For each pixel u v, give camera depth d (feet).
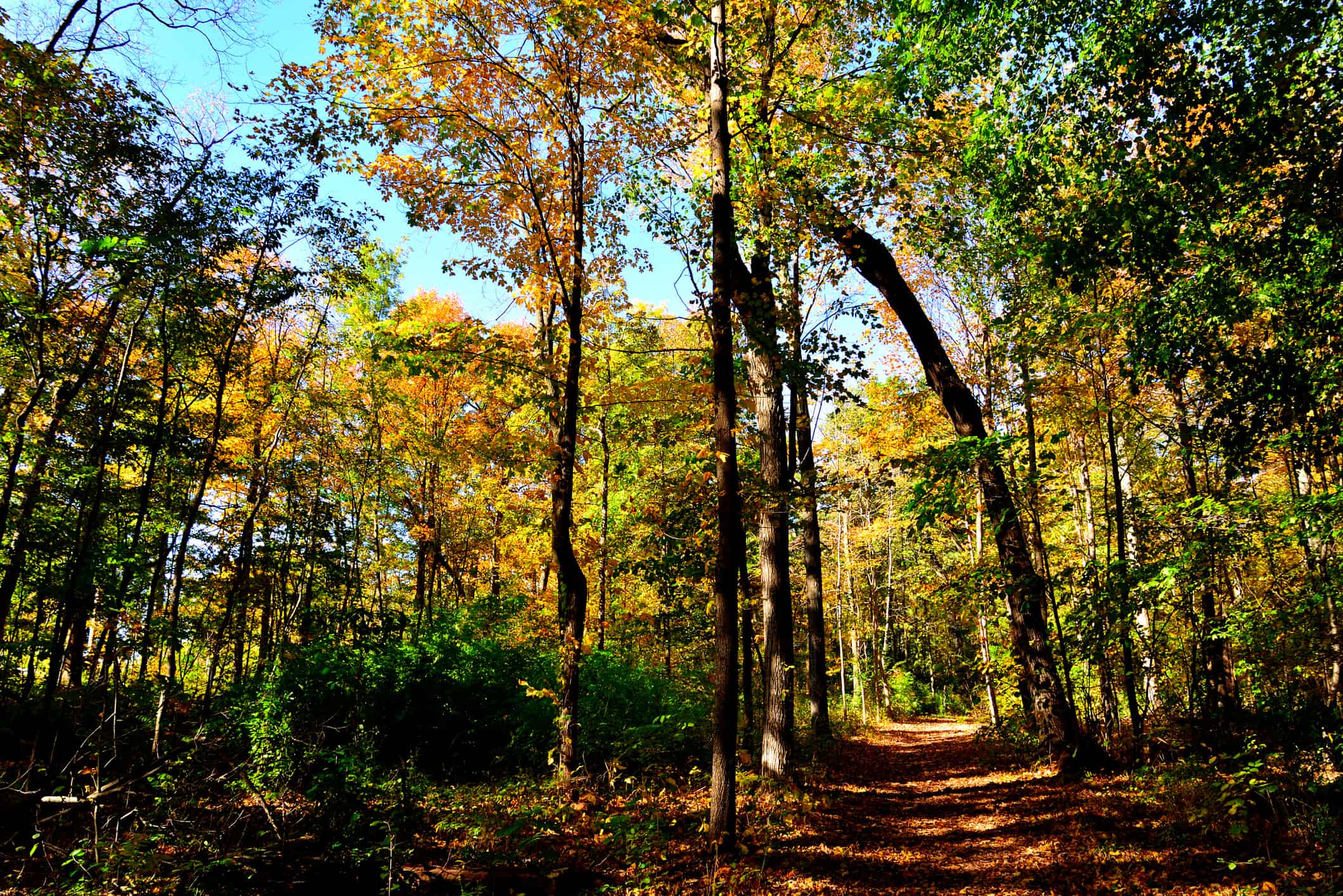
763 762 29.01
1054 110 23.41
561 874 19.75
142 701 29.84
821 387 26.25
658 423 38.32
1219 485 32.32
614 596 55.16
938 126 26.05
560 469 29.68
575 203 30.32
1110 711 34.22
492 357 27.55
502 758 31.89
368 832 20.53
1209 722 27.86
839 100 25.96
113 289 27.45
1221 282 21.58
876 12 27.43
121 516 37.37
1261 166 20.13
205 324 35.22
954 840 22.88
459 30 26.96
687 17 24.68
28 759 26.04
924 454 22.77
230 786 21.20
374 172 28.60
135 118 27.02
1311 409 22.12
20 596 36.55
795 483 31.45
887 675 111.14
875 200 26.81
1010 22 22.44
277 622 57.11
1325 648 25.03
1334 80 18.49
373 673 33.22
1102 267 23.29
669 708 38.37
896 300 36.27
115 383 34.81
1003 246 28.19
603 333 34.22
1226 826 19.61
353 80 26.55
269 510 48.03
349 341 50.55
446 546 62.34
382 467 56.13
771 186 26.35
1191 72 20.20
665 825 24.07
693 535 32.58
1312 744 21.42
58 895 16.75
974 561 46.85
